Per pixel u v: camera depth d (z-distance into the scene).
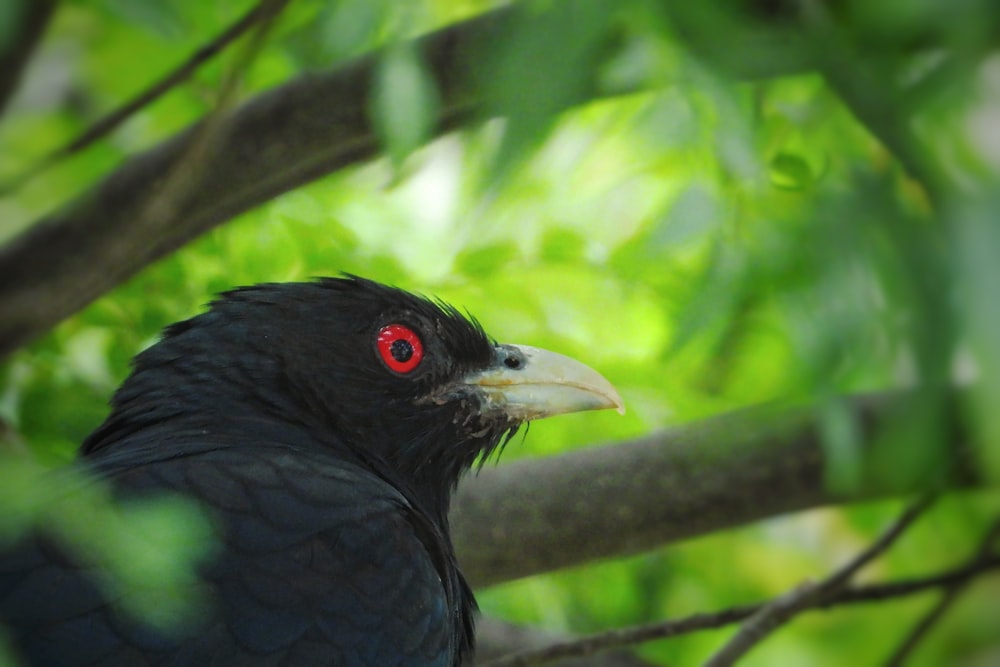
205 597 8.34
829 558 16.72
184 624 8.10
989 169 6.43
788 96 9.15
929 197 6.80
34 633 7.72
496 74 7.40
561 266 12.42
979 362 5.96
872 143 8.34
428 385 11.16
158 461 9.13
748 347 12.28
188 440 9.71
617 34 7.50
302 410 10.63
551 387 11.45
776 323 10.84
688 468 12.93
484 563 12.83
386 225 12.68
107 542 6.79
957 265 6.18
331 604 8.73
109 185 10.45
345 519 9.20
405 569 9.22
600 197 11.86
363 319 10.98
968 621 16.88
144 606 7.72
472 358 11.40
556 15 7.12
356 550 9.09
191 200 10.74
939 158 6.86
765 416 12.95
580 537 12.85
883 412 11.60
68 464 9.70
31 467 6.26
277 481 9.20
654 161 11.16
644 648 15.61
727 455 12.92
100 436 10.47
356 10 7.98
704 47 7.27
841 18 7.47
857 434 11.01
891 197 7.15
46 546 7.96
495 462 13.00
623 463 12.93
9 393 11.88
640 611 15.21
